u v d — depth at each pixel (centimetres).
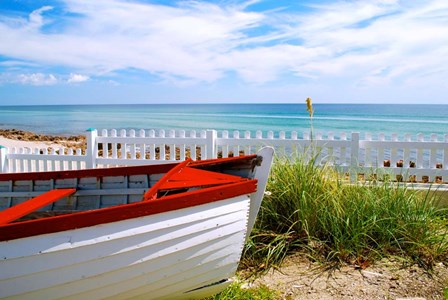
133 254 283
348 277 414
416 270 426
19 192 441
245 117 5606
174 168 378
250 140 759
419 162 699
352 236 463
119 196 422
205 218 301
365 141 705
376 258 452
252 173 361
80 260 272
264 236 487
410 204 505
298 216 492
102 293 291
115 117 6856
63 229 263
